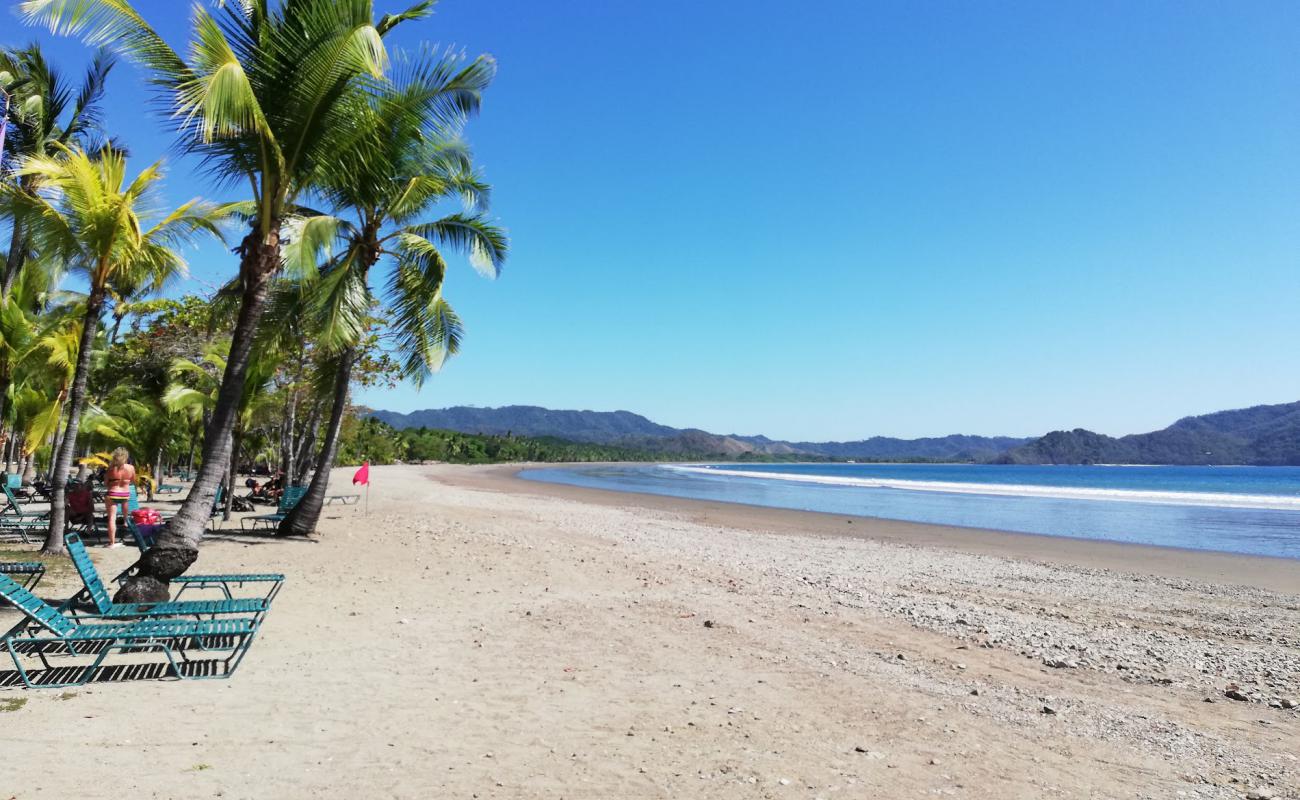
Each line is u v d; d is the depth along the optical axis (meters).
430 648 6.51
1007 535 21.05
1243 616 9.98
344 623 7.32
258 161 8.23
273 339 13.41
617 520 22.19
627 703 5.25
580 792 3.73
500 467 111.94
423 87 10.33
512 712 4.95
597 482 63.09
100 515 15.01
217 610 6.06
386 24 10.51
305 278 10.27
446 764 4.02
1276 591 12.12
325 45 7.59
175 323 21.58
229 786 3.58
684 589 10.07
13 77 15.65
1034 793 4.02
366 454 82.56
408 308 13.62
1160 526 24.77
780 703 5.41
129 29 7.04
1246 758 4.70
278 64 7.74
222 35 7.12
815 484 61.47
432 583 9.77
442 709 4.93
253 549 12.33
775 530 21.31
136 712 4.57
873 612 9.12
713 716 5.05
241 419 16.62
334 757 4.03
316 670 5.69
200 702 4.82
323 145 8.34
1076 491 50.56
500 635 7.10
